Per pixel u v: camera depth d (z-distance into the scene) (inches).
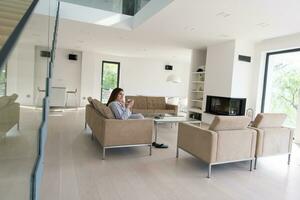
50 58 131.3
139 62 446.3
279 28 192.9
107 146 131.4
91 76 407.5
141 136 139.8
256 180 114.9
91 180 103.4
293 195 100.0
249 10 154.9
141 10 201.9
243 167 133.9
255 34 215.6
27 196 59.2
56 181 100.0
